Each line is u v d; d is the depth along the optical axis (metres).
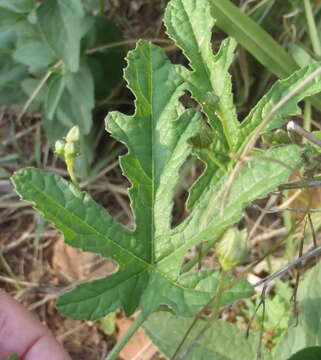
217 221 0.20
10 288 0.44
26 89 0.41
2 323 0.28
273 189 0.19
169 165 0.21
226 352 0.28
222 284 0.18
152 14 0.45
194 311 0.19
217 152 0.21
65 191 0.20
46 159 0.46
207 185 0.21
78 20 0.35
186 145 0.21
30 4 0.37
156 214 0.21
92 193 0.45
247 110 0.42
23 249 0.45
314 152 0.21
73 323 0.43
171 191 0.21
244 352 0.28
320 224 0.30
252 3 0.41
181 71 0.21
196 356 0.28
